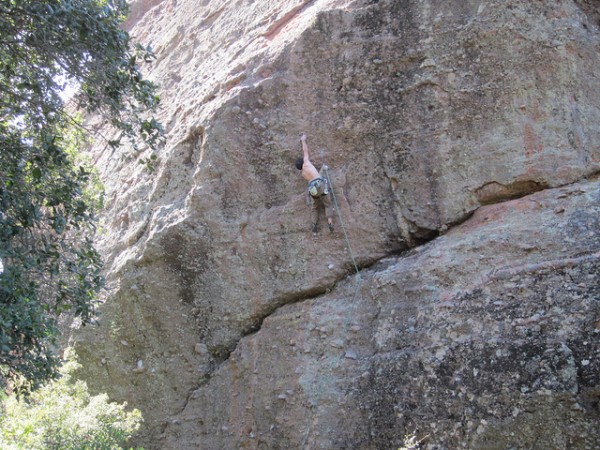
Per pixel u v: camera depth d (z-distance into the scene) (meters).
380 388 7.34
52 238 7.37
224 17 12.40
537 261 7.00
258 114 9.09
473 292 7.17
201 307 9.33
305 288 8.59
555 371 6.31
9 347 5.89
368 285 8.09
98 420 8.02
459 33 8.07
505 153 7.74
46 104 7.40
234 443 8.55
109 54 6.94
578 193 7.31
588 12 8.31
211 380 9.12
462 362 6.86
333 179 8.55
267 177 8.98
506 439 6.40
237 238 9.02
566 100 7.70
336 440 7.50
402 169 8.24
